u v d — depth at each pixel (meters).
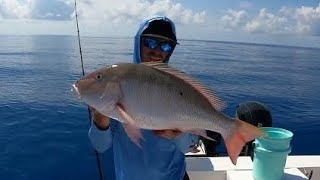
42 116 3.94
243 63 10.77
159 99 0.85
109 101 0.84
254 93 5.99
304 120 4.50
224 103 0.91
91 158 2.91
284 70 9.51
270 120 1.75
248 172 1.52
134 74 0.84
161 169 1.12
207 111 0.88
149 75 0.85
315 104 5.41
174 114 0.86
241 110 1.77
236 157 0.90
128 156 1.12
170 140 1.11
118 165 1.15
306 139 3.77
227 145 0.90
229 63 10.49
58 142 3.23
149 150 1.11
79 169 2.74
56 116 3.95
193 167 1.56
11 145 3.15
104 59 8.73
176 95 0.86
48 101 4.55
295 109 5.07
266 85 6.84
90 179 2.61
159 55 1.11
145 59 1.13
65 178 2.61
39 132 3.47
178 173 1.16
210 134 1.68
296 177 1.48
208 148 1.71
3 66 7.42
